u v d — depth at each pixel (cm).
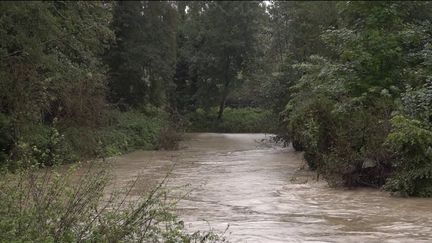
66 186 592
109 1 2833
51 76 1788
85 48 2294
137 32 3591
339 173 1212
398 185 1058
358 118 1245
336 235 714
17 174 619
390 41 1427
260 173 1521
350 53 1438
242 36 5091
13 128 1564
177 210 917
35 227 534
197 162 1903
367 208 937
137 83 3684
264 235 715
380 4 1520
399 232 727
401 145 1055
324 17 2311
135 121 2950
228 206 972
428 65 1335
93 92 2100
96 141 1928
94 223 575
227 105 5697
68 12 2077
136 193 1023
